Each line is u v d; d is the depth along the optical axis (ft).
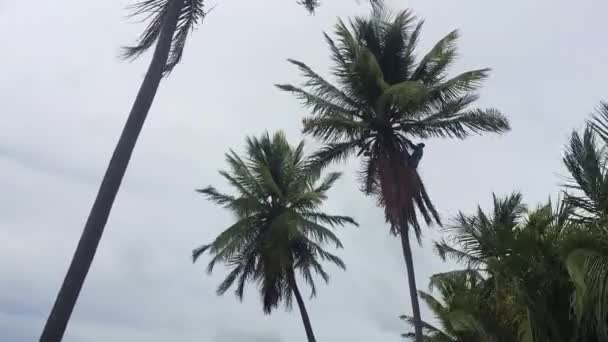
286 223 105.19
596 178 42.11
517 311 48.80
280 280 109.70
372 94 78.64
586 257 35.55
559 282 43.60
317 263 115.14
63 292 22.67
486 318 49.01
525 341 44.50
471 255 55.72
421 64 81.51
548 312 43.42
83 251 23.32
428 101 77.36
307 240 113.09
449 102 77.46
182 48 30.37
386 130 78.28
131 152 25.46
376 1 43.86
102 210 24.08
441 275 73.10
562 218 43.93
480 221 48.98
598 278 34.96
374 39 83.15
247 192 114.73
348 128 77.51
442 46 80.33
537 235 43.78
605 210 41.09
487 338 48.75
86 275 23.25
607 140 39.47
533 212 48.60
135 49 30.76
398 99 74.23
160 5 30.83
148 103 26.50
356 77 77.87
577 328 41.60
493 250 47.01
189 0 30.73
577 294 37.86
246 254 112.47
